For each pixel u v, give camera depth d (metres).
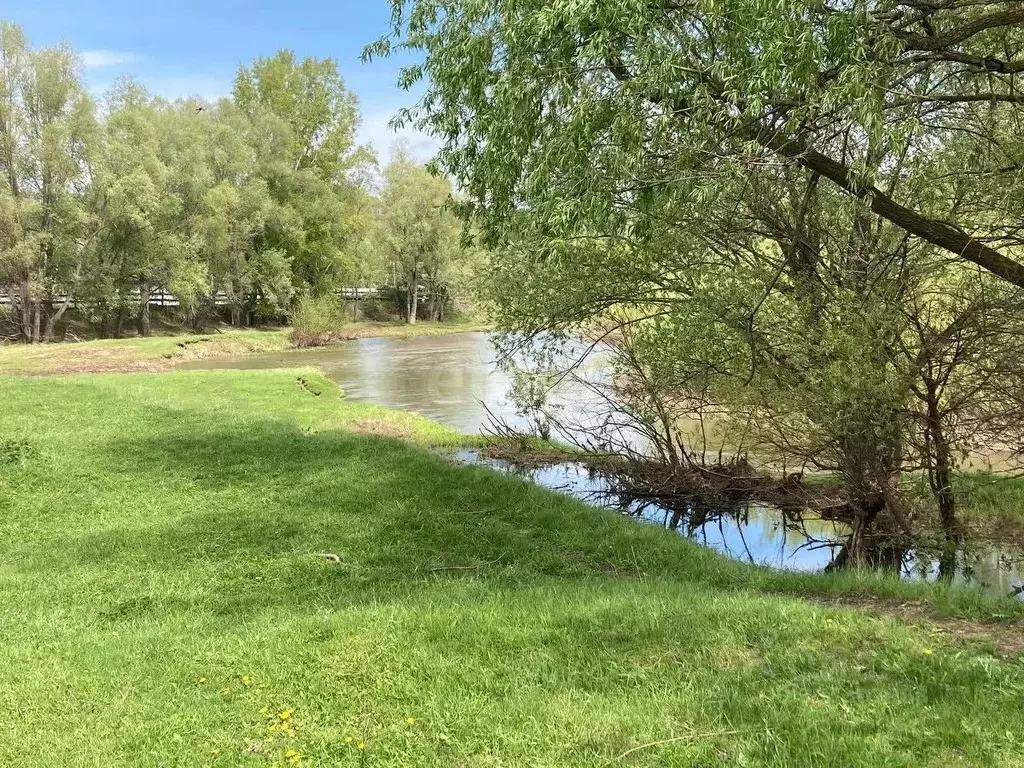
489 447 16.92
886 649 4.97
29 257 39.00
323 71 55.12
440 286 62.94
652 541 9.39
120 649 5.68
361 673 4.95
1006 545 10.14
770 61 5.71
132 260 44.22
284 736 4.24
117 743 4.24
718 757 3.78
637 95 6.43
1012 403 9.62
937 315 9.61
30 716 4.60
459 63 8.04
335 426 18.05
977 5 7.24
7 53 38.84
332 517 9.86
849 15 6.04
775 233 10.27
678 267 11.40
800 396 9.49
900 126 6.03
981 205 9.02
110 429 15.62
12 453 12.45
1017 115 8.53
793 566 9.91
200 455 13.38
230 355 41.12
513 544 9.02
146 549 8.62
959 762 3.62
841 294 9.34
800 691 4.45
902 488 10.40
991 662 4.71
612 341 13.85
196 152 47.53
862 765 3.61
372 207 61.97
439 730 4.22
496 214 8.82
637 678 4.75
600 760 3.81
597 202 6.54
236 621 6.54
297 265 54.47
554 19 6.35
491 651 5.21
